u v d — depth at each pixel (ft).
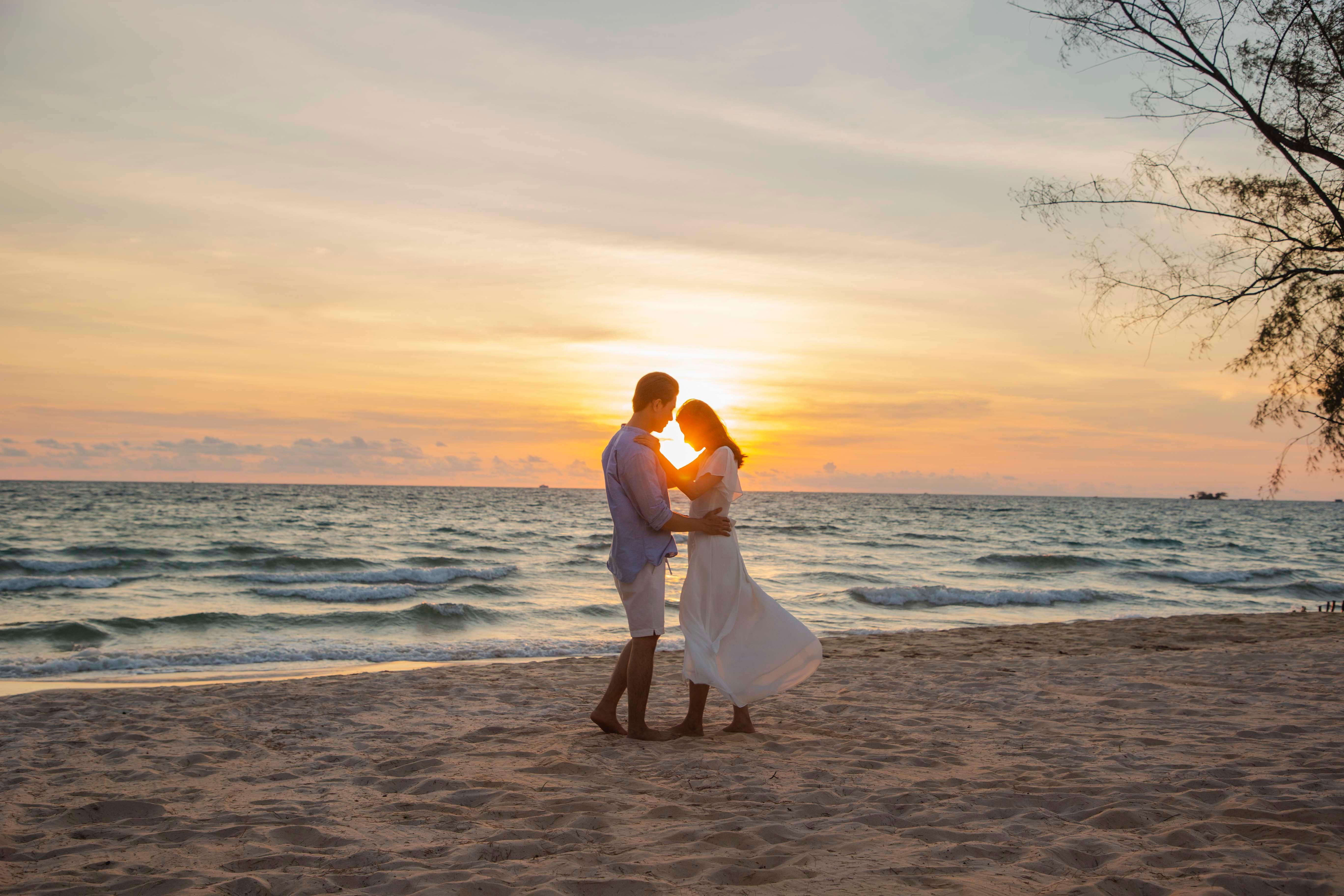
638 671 14.92
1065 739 15.72
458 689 22.88
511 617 51.60
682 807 10.87
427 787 12.39
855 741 15.37
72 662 33.17
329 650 36.96
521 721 17.92
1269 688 21.76
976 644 35.37
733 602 14.98
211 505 214.28
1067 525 220.23
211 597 58.80
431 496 382.42
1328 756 13.88
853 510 315.99
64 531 123.65
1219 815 10.46
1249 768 13.03
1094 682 23.32
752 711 18.81
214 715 19.04
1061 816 10.71
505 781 12.57
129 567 78.84
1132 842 9.39
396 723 17.99
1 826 10.73
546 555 100.83
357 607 55.21
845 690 22.02
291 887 8.20
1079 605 62.90
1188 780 12.27
